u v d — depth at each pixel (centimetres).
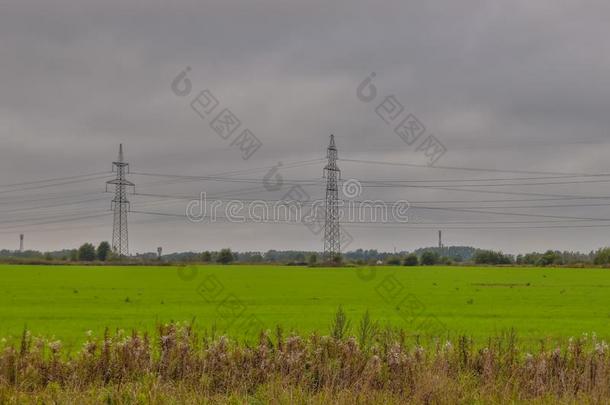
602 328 3030
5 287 6419
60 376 1585
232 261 16300
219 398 1427
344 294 5612
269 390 1428
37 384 1546
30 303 4528
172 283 7294
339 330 1802
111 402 1394
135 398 1389
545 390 1497
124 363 1612
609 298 5194
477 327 2998
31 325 3031
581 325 3158
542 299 5081
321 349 1647
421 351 1672
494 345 1747
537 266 14000
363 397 1397
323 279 8275
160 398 1376
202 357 1623
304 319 3362
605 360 1602
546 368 1595
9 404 1365
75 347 2252
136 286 6694
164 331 1791
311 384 1530
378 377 1545
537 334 2739
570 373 1577
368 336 1794
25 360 1594
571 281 7819
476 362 1672
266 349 1659
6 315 3584
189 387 1479
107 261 15138
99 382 1551
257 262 17038
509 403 1416
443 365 1553
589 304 4603
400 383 1514
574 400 1415
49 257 16850
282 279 8250
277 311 3912
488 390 1462
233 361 1603
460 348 1719
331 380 1500
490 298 5172
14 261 15088
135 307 4188
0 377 1488
